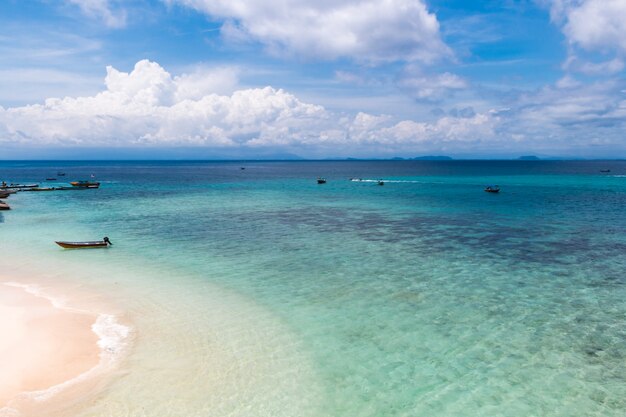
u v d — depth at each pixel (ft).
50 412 33.19
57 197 203.31
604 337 48.65
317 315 54.29
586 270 74.59
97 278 68.18
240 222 126.72
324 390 37.81
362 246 93.40
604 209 153.28
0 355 41.04
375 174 487.61
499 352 45.11
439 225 121.19
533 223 123.85
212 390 37.09
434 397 37.24
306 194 222.69
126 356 42.11
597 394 37.73
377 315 54.54
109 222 126.00
